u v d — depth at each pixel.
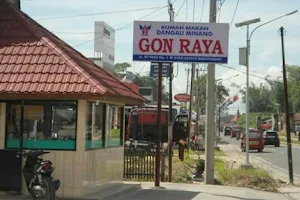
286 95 25.02
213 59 17.12
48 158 12.74
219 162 32.06
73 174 12.63
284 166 35.06
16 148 12.98
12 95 12.07
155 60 17.09
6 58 12.94
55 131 12.83
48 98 12.25
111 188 14.85
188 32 17.12
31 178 11.49
